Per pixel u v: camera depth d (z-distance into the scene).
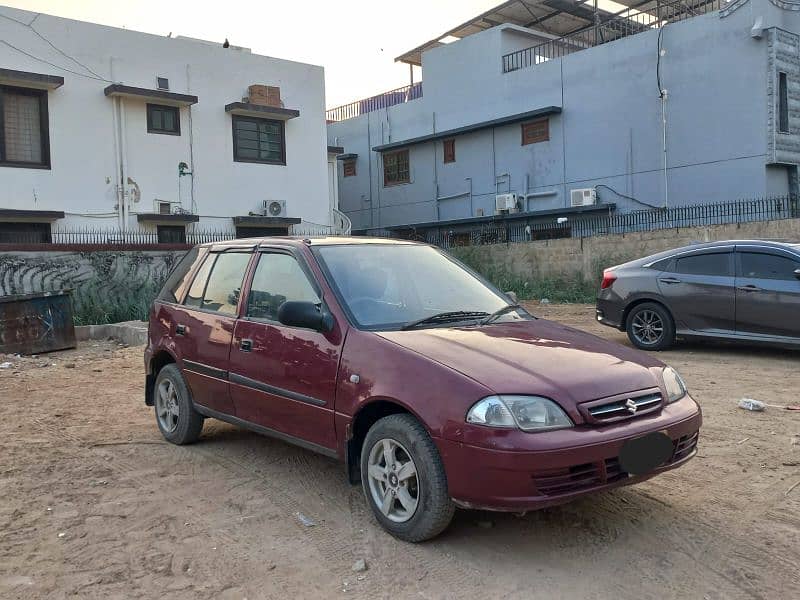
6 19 16.42
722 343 10.35
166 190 19.05
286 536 3.97
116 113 18.09
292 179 21.67
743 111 18.61
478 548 3.75
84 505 4.50
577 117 22.44
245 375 4.86
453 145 26.50
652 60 20.39
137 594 3.35
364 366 3.99
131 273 15.44
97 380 9.09
